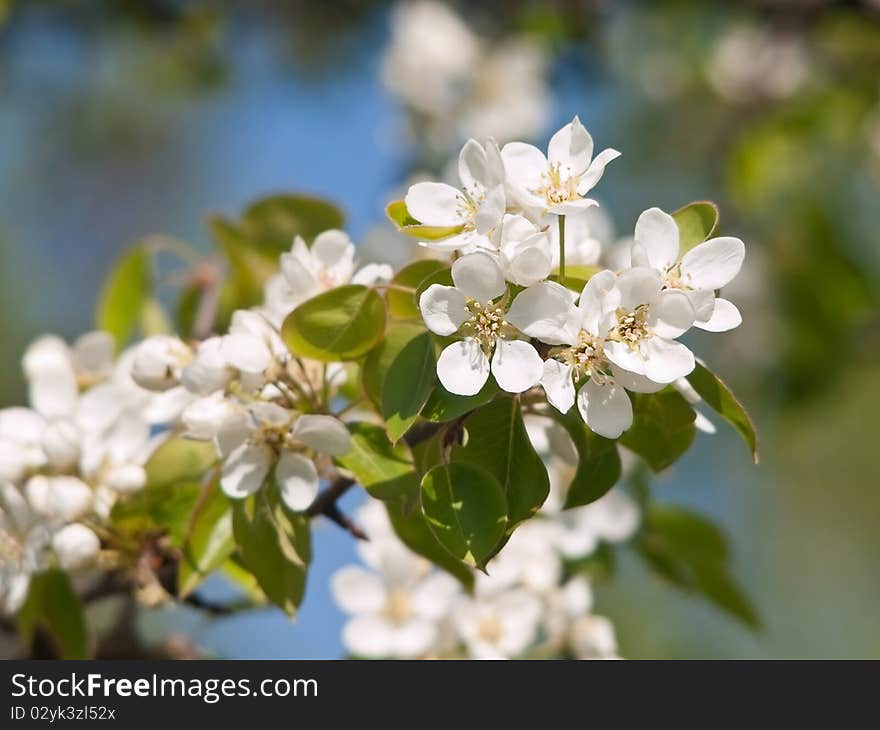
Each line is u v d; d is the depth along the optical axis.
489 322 0.82
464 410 0.82
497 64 1.66
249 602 0.95
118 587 0.92
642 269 0.82
